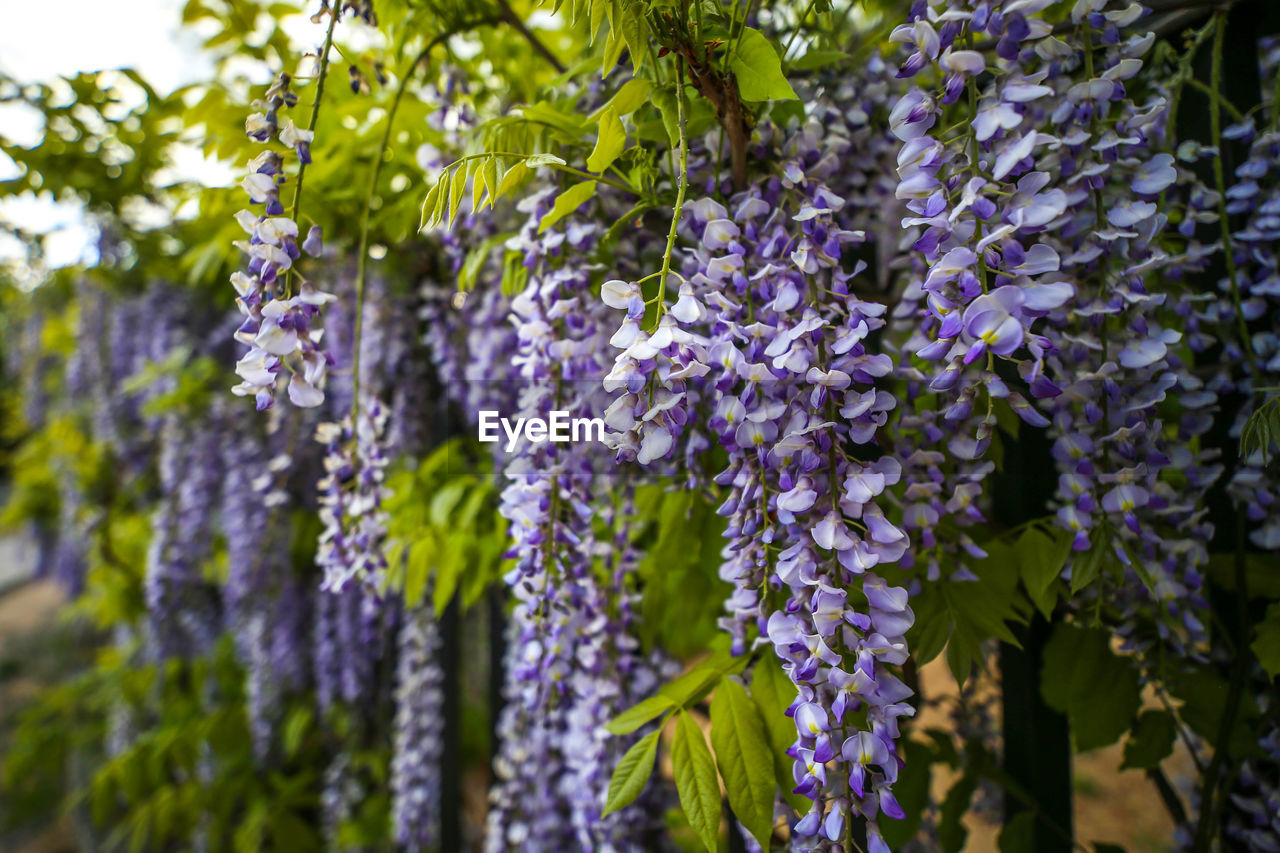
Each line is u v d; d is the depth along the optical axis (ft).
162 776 4.24
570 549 1.56
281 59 2.46
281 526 3.25
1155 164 1.32
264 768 3.97
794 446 1.27
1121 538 1.37
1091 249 1.35
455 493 2.08
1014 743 1.82
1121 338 1.37
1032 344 1.17
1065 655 1.65
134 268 3.95
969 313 1.17
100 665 5.96
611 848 1.83
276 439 3.07
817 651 1.23
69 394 5.38
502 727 2.32
